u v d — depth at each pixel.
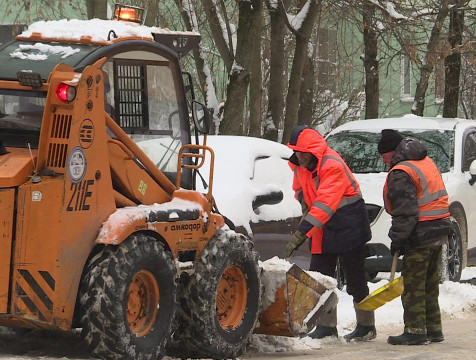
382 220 27.27
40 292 14.18
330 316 19.53
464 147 30.25
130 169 15.69
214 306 16.44
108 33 15.90
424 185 18.97
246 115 50.69
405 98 82.56
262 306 17.66
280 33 38.91
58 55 15.52
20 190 14.19
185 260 16.55
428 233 18.97
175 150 17.02
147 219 15.26
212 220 16.75
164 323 15.58
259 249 22.36
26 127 15.34
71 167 14.21
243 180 22.56
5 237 14.17
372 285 25.20
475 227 29.61
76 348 16.55
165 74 16.80
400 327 22.45
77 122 14.30
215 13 38.78
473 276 30.55
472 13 46.53
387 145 19.20
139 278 15.25
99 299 14.42
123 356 14.77
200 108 17.03
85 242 14.48
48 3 38.91
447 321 23.27
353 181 19.30
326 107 58.72
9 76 15.25
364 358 17.06
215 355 16.62
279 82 39.06
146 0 35.81
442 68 47.56
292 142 18.95
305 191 19.28
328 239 19.31
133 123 16.19
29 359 14.91
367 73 48.09
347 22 47.38
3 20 46.59
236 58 35.09
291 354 17.77
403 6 44.06
